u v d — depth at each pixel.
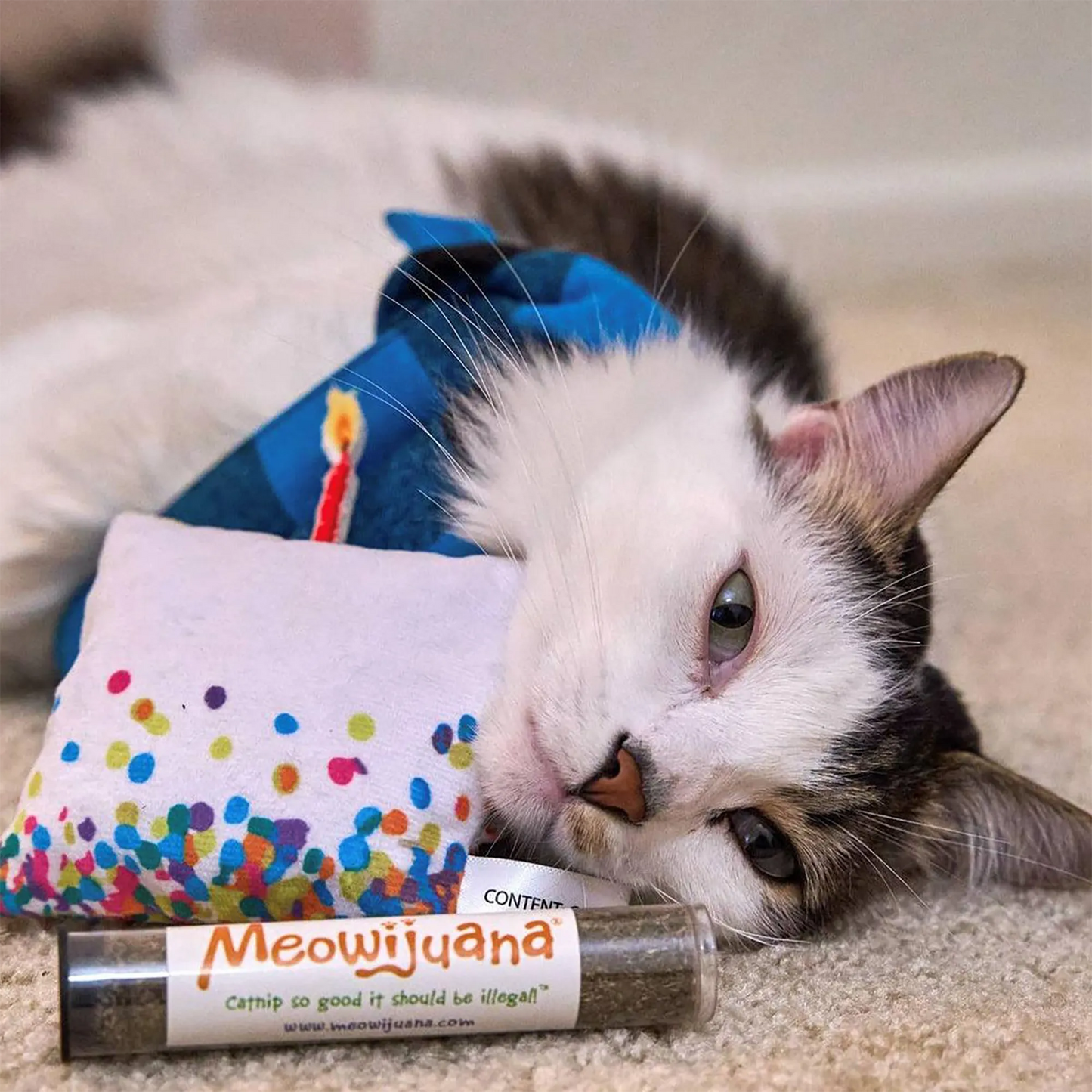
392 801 0.28
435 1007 0.26
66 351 0.40
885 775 0.35
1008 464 0.61
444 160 0.52
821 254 0.77
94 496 0.36
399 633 0.30
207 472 0.35
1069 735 0.43
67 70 0.56
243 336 0.38
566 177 0.51
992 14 0.74
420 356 0.35
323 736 0.29
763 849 0.34
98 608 0.31
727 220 0.53
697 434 0.36
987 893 0.37
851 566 0.35
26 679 0.39
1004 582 0.52
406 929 0.26
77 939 0.26
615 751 0.31
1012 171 0.78
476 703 0.30
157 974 0.25
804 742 0.33
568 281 0.38
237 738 0.28
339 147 0.53
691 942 0.28
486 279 0.37
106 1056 0.26
